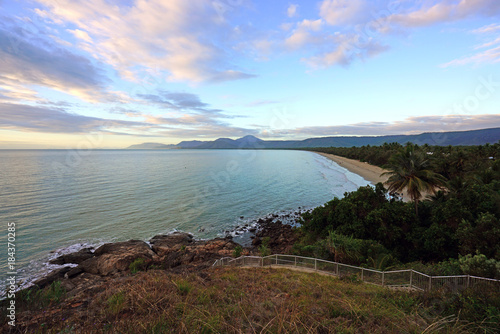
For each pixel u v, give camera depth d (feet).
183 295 23.97
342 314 21.99
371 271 48.03
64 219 128.57
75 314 19.90
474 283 31.07
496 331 19.12
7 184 215.72
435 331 18.45
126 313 19.58
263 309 21.33
